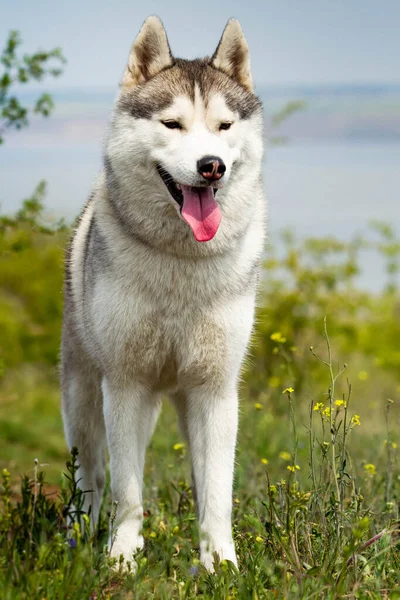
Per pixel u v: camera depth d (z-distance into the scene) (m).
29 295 17.88
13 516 6.60
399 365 16.28
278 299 15.65
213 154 6.39
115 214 6.88
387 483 7.64
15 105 10.50
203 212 6.53
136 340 6.87
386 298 17.55
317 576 5.73
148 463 10.20
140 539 6.70
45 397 16.72
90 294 7.06
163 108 6.70
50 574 5.57
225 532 6.73
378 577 5.77
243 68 7.28
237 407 7.09
